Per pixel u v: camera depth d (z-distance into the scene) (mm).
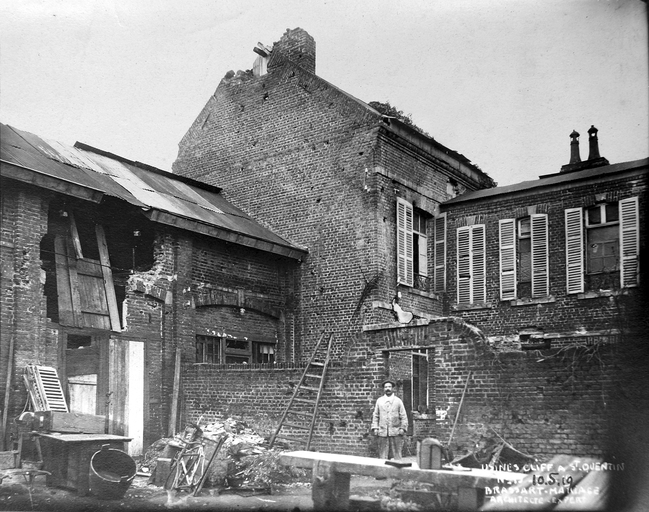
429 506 8883
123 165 17438
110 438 9844
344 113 17828
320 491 8727
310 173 18266
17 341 11602
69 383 12406
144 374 13898
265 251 16938
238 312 16547
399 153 17953
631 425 10234
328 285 17406
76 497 9438
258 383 13797
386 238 17109
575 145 18531
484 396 11211
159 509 9109
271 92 19453
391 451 11094
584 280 16406
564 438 10430
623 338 11141
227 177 19938
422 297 18016
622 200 16109
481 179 21406
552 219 17078
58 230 12992
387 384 11328
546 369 10773
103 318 13266
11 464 10062
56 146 15898
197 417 14320
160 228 14789
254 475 10703
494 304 17562
